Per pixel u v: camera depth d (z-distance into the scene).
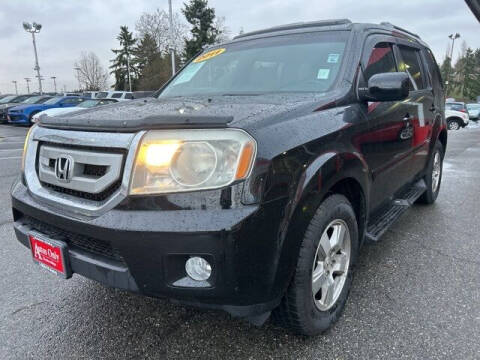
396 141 3.37
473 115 32.72
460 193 5.93
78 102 21.75
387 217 3.49
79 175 2.14
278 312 2.30
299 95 2.74
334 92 2.74
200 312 2.78
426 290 3.01
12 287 3.14
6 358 2.33
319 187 2.19
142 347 2.42
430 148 4.64
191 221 1.84
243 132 1.91
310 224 2.25
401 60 3.84
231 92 3.13
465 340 2.41
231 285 1.88
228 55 3.61
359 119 2.71
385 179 3.25
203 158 1.87
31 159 2.54
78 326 2.63
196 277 1.92
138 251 1.90
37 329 2.60
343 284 2.64
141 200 1.91
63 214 2.15
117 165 1.97
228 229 1.82
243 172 1.88
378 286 3.08
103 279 2.09
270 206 1.93
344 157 2.42
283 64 3.18
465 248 3.81
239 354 2.34
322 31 3.36
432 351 2.32
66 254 2.23
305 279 2.22
